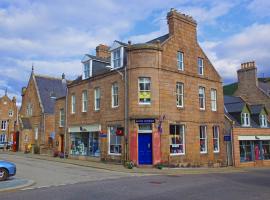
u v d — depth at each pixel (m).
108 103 26.55
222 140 29.72
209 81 29.41
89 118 28.84
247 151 32.56
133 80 24.02
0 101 58.78
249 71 40.53
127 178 16.45
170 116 24.80
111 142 25.95
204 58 29.42
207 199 10.52
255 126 34.69
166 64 25.22
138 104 23.66
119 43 26.36
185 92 26.58
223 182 15.38
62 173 18.55
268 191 12.69
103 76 27.50
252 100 39.72
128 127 23.84
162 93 24.45
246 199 10.66
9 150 47.44
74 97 31.97
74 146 30.92
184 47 27.30
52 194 11.35
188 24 28.14
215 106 29.80
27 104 45.88
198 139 27.11
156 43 24.78
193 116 26.94
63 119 34.03
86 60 30.27
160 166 22.52
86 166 23.53
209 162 27.73
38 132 42.12
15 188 12.68
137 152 23.28
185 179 16.39
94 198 10.56
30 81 45.94
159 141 23.52
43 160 28.89
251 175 20.41
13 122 59.31
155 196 10.95
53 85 46.31
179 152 25.30
